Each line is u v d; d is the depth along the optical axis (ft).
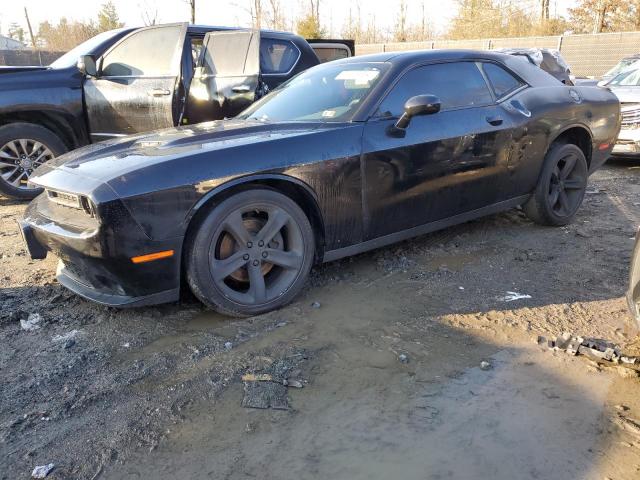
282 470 7.07
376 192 12.14
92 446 7.55
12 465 7.22
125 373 9.22
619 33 67.00
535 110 15.14
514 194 15.30
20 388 8.85
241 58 19.60
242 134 11.57
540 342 10.05
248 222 11.05
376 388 8.74
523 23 116.26
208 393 8.65
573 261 13.93
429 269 13.53
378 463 7.14
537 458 7.20
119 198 9.36
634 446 7.39
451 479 6.86
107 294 10.47
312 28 88.53
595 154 17.20
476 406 8.27
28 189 20.92
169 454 7.40
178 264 10.12
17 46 186.19
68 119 21.26
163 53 20.54
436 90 13.57
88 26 127.85
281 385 8.83
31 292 12.51
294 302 11.82
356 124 11.98
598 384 8.80
